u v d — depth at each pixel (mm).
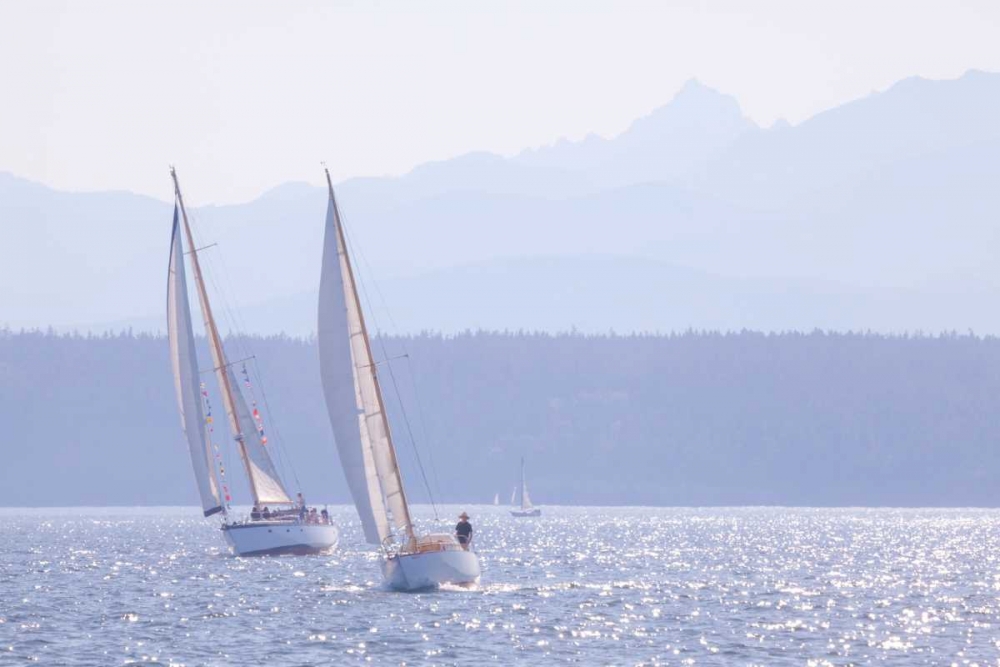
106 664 199750
